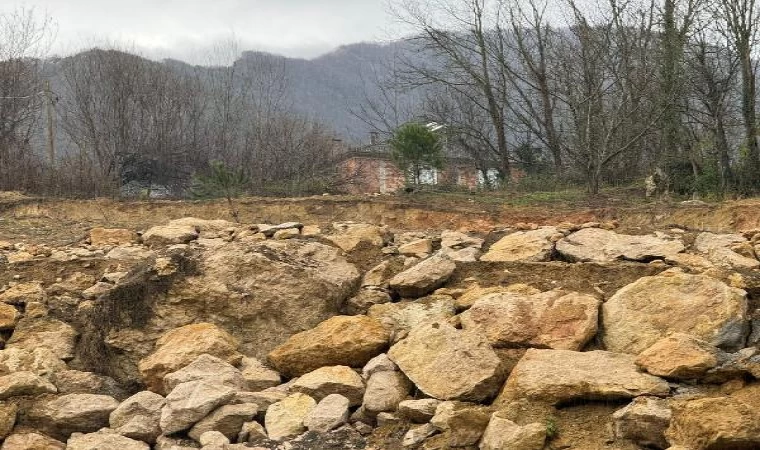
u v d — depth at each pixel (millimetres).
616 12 19656
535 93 24047
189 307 8141
